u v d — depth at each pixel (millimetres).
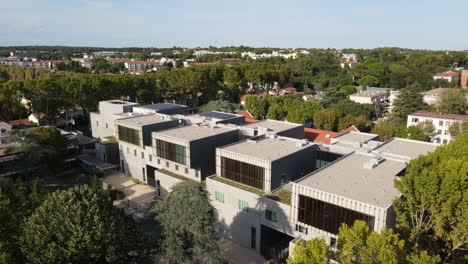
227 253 43281
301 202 36000
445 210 26625
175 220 32938
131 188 63719
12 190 39188
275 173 43406
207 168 53938
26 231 29797
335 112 94875
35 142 64125
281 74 176625
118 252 32062
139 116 71312
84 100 104500
